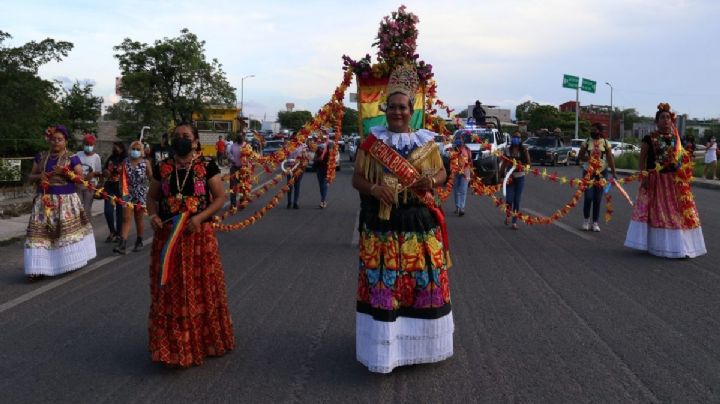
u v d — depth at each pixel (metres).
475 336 5.32
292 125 87.25
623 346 5.05
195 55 34.53
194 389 4.30
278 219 12.95
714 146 26.53
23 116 23.27
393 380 4.41
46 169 7.58
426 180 4.32
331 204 15.93
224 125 38.75
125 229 9.24
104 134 43.59
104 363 4.82
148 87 34.00
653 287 6.93
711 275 7.49
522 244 9.73
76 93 37.06
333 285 7.18
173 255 4.43
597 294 6.65
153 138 34.47
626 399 4.07
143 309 6.30
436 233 4.52
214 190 4.69
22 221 12.33
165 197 4.59
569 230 11.16
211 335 4.80
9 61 22.72
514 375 4.48
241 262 8.52
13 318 6.01
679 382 4.33
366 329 4.43
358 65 5.12
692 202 8.54
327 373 4.56
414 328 4.47
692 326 5.55
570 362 4.71
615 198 16.97
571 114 74.38
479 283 7.18
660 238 8.55
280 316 5.97
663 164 8.50
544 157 35.34
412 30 4.98
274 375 4.54
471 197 17.11
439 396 4.14
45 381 4.48
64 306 6.42
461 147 6.15
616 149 40.94
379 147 4.41
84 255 7.89
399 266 4.36
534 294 6.67
